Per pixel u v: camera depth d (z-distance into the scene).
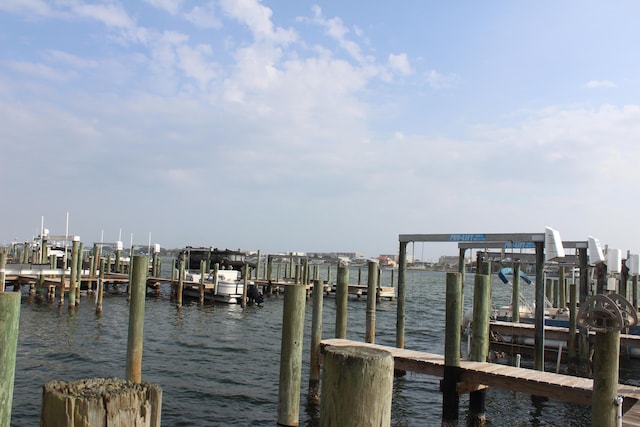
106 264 58.06
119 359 18.73
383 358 3.17
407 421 13.14
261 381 16.30
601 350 8.21
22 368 16.84
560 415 13.95
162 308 34.97
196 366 18.03
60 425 2.83
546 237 14.88
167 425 12.06
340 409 3.15
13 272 34.69
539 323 14.78
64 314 29.44
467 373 12.01
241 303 38.31
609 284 20.16
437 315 37.84
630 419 8.66
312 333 13.98
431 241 17.23
